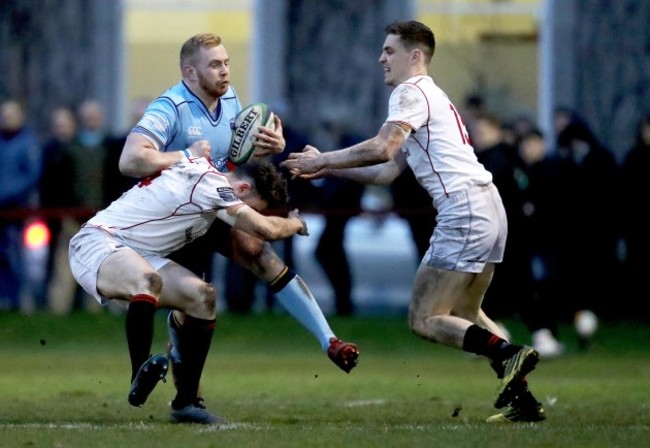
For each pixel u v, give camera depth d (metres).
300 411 32.97
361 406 34.16
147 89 78.12
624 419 30.84
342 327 57.72
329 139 69.50
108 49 77.75
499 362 29.38
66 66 77.69
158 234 29.64
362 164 29.56
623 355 51.12
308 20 77.25
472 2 76.12
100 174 61.03
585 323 52.53
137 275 28.84
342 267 61.62
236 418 31.34
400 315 63.22
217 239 30.81
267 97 77.12
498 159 48.34
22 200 62.22
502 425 29.27
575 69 75.69
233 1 77.81
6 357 49.16
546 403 34.78
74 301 63.53
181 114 30.02
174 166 29.66
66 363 47.06
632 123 75.62
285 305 30.67
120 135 64.06
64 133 62.62
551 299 49.78
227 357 49.66
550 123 75.56
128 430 28.12
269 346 53.28
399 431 27.77
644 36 75.50
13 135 62.41
